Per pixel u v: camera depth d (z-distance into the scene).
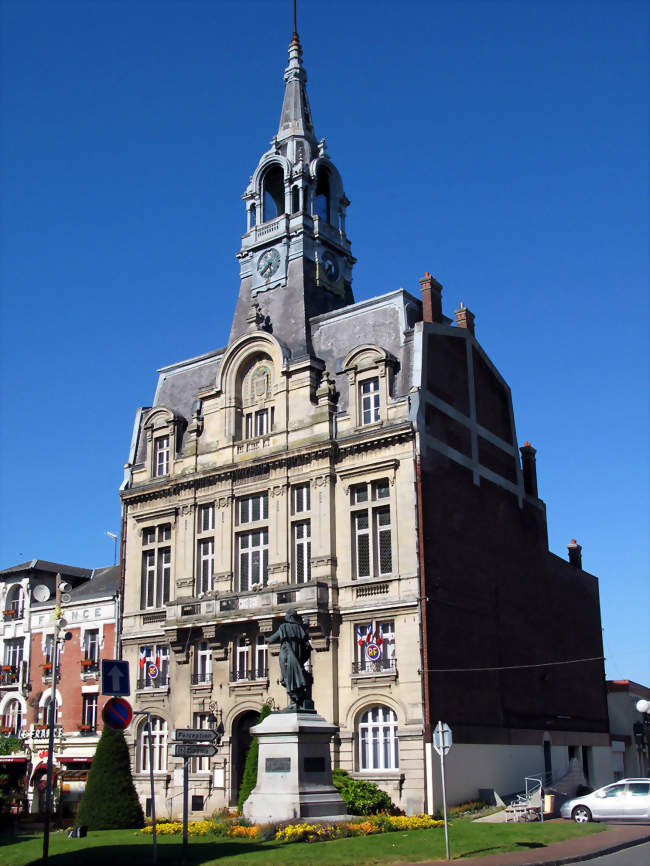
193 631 47.75
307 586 43.03
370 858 23.84
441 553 42.94
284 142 56.34
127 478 54.34
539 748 48.03
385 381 44.91
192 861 23.66
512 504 51.25
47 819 22.16
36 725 58.19
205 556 49.53
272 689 44.03
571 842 28.12
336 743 41.84
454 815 38.16
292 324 51.19
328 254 54.84
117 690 21.77
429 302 48.97
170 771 47.12
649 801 34.31
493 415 51.28
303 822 28.70
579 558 61.38
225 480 49.00
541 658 50.88
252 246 55.03
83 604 58.12
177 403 55.41
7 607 63.41
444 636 41.78
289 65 59.22
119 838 31.77
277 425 47.78
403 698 40.47
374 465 43.91
